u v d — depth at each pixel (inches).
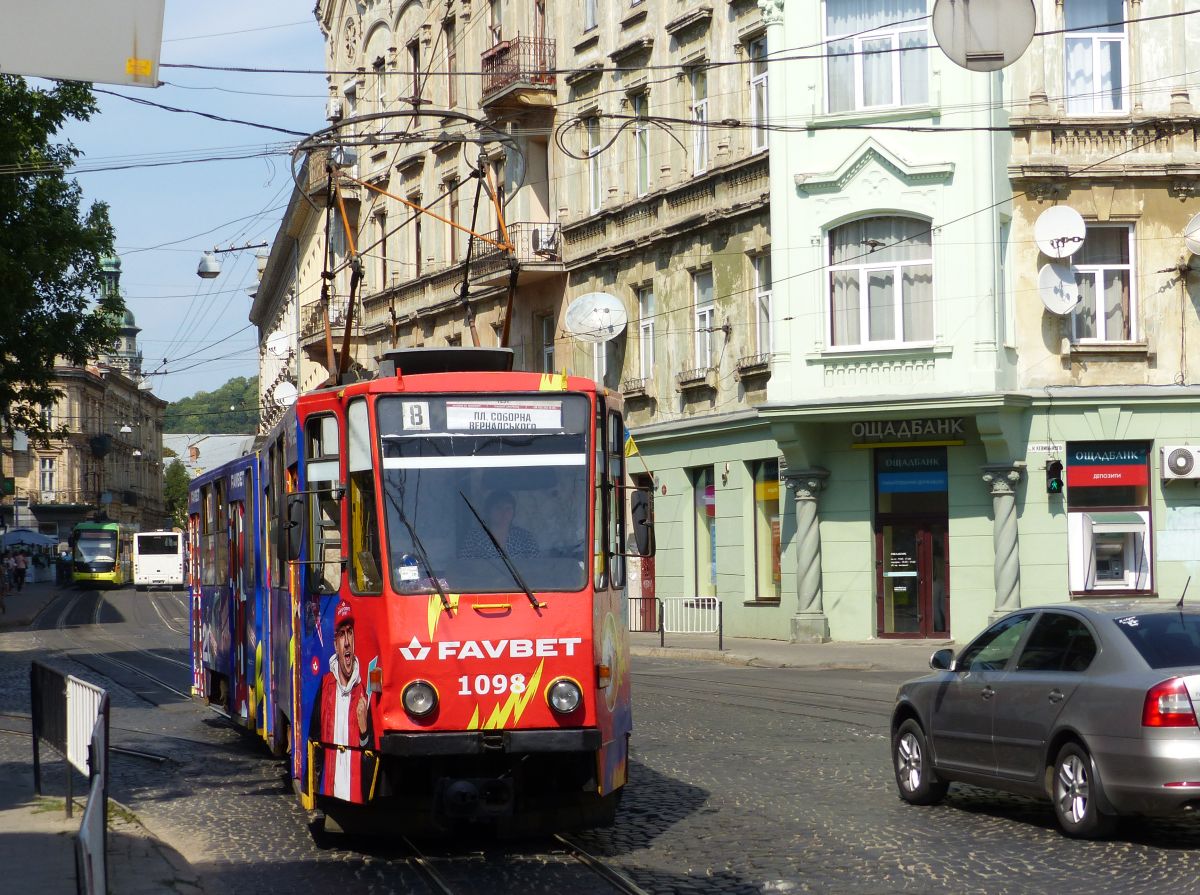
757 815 462.3
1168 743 381.1
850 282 1190.3
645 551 440.8
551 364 1648.6
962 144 1144.2
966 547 1168.2
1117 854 389.1
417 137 909.2
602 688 415.2
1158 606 422.6
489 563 412.5
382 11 2017.7
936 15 761.0
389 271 2015.3
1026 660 439.5
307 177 2149.4
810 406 1176.8
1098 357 1159.6
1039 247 1140.5
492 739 399.9
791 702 799.1
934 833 426.6
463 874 384.2
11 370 1566.2
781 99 1208.2
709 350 1364.4
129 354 5482.3
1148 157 1160.8
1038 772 421.7
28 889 357.1
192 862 411.2
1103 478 1159.6
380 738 400.5
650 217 1437.0
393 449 421.4
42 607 2357.3
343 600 422.6
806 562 1211.2
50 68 267.6
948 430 1166.3
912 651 1125.7
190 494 885.2
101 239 1530.5
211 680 785.6
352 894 363.9
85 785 563.5
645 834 435.5
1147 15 1162.0
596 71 1222.3
